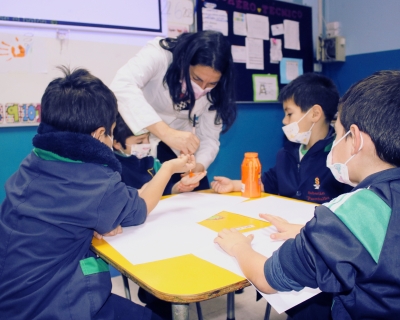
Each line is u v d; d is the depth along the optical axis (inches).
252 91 117.6
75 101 38.6
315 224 26.3
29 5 77.5
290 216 46.6
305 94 61.8
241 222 44.3
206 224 43.8
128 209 40.1
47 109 38.9
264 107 123.3
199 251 35.6
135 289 87.5
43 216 35.7
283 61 123.6
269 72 121.0
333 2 132.1
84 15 84.1
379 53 121.6
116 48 89.5
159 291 28.1
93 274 36.6
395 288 24.4
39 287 35.2
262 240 38.2
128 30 90.4
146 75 62.2
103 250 36.4
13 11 76.0
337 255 24.6
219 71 58.5
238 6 112.0
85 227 37.1
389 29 118.6
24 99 79.5
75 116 38.4
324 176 63.1
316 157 64.2
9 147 80.1
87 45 85.6
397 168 27.4
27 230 36.0
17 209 36.3
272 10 119.6
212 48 57.1
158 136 59.6
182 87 63.1
